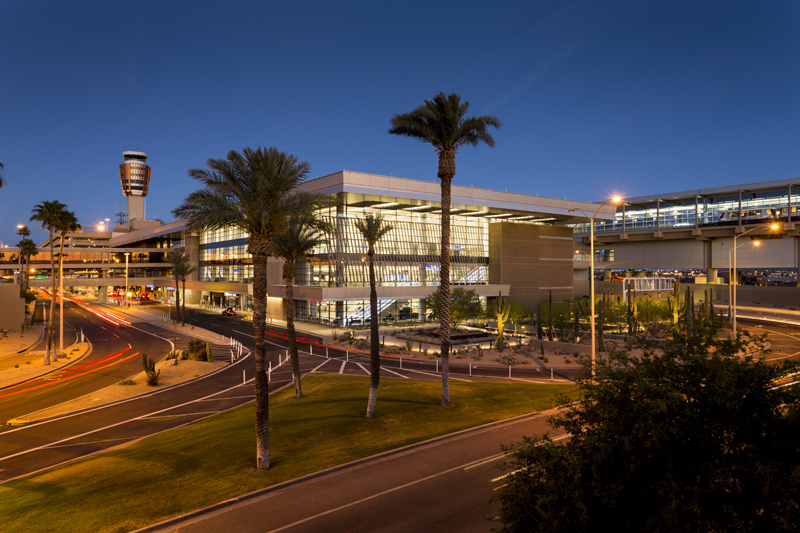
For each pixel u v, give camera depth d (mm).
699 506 7188
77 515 12906
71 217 48531
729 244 94312
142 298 127688
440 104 24625
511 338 53875
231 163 19047
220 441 19250
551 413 21812
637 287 53250
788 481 6918
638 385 8344
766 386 8008
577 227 115750
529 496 8398
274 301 77375
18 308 63719
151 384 33438
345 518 12367
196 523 12289
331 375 34812
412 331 60406
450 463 16047
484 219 83500
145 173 195375
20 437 23109
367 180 59625
